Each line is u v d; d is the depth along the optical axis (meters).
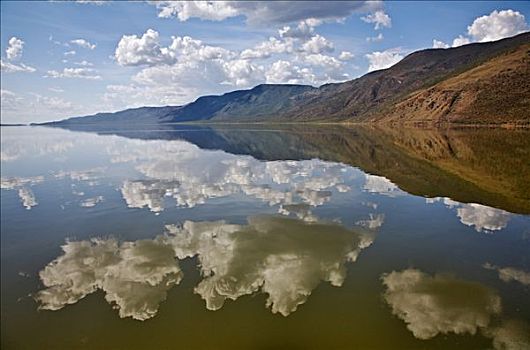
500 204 27.45
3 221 25.44
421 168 42.19
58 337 13.09
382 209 27.14
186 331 13.23
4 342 12.88
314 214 26.27
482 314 13.92
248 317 13.94
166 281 16.75
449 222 23.97
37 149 74.75
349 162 49.09
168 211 27.36
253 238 21.75
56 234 22.83
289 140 89.19
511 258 18.59
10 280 17.03
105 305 14.90
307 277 16.95
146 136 120.81
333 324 13.44
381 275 17.06
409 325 13.33
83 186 36.47
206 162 51.81
